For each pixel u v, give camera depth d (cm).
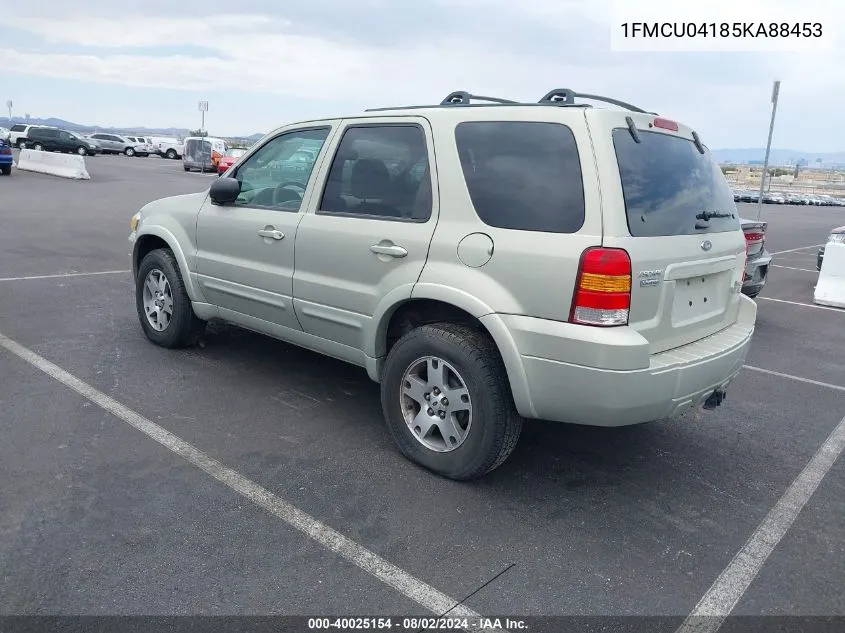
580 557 306
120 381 486
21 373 491
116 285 804
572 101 359
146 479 354
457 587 282
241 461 379
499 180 340
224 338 598
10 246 1034
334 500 343
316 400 472
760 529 338
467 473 357
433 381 364
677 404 335
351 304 397
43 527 306
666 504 358
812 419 494
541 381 323
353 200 403
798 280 1212
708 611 275
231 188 461
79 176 2502
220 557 293
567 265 310
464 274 341
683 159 367
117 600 263
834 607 281
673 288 335
